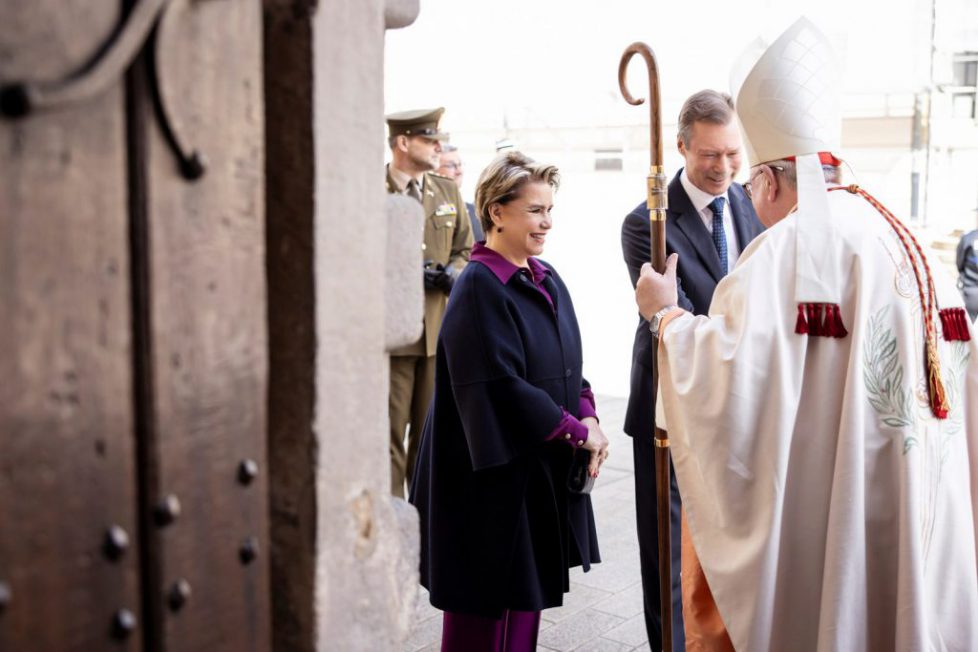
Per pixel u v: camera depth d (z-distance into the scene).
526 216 2.88
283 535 1.66
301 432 1.63
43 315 1.23
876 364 2.42
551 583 2.91
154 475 1.38
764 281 2.42
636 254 3.44
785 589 2.45
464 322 2.81
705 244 3.37
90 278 1.28
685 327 2.56
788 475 2.45
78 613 1.30
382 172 1.77
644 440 3.42
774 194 2.62
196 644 1.47
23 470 1.22
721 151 3.29
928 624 2.46
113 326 1.32
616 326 10.51
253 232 1.53
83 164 1.26
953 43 11.59
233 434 1.52
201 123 1.42
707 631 2.60
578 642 3.73
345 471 1.72
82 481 1.29
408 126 5.03
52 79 1.20
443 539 2.88
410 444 4.86
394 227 1.90
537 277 3.00
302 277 1.61
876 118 11.87
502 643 2.96
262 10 1.58
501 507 2.83
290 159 1.59
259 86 1.53
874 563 2.42
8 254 1.18
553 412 2.80
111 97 1.29
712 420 2.43
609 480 5.78
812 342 2.43
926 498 2.45
